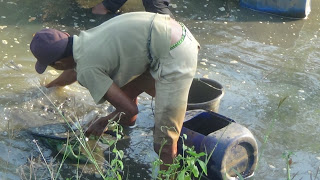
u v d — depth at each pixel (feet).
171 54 10.71
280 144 13.61
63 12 19.04
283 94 15.79
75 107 13.98
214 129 12.74
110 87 10.90
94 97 10.96
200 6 20.75
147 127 13.87
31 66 15.62
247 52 17.88
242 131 11.82
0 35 17.10
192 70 11.04
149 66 11.18
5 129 13.12
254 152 12.09
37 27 17.90
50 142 12.63
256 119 14.52
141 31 10.69
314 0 22.30
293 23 20.26
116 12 19.48
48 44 10.66
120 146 13.05
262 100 15.39
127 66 10.93
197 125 12.84
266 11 20.74
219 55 17.48
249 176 12.34
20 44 16.78
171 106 11.02
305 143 13.76
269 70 16.97
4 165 11.94
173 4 20.61
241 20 20.08
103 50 10.64
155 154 12.92
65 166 12.18
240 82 16.14
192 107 13.08
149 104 14.75
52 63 10.94
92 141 12.92
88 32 11.04
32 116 13.55
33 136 12.92
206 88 14.07
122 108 11.19
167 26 10.73
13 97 14.06
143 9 20.11
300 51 18.33
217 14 20.31
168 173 9.98
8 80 14.73
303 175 12.56
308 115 14.93
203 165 9.48
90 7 19.60
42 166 12.00
